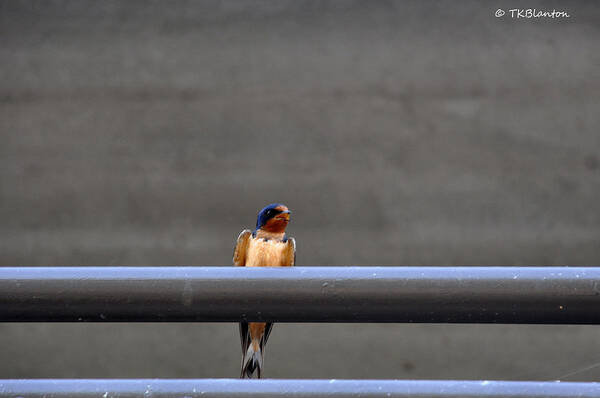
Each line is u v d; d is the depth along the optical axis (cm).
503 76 1551
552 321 244
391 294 246
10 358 1355
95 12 1647
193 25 1638
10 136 1548
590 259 1388
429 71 1573
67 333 1370
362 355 1334
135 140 1549
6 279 249
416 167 1496
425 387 255
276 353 1343
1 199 1494
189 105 1574
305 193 1487
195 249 1450
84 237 1468
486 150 1494
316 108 1562
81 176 1519
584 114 1495
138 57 1614
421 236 1441
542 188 1454
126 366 1348
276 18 1638
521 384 254
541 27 1576
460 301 244
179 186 1509
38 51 1614
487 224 1439
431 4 1622
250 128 1552
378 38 1608
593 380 820
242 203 1494
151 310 251
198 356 1348
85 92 1587
